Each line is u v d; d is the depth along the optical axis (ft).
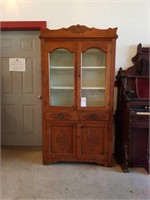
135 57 10.83
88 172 9.47
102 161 10.03
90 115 9.79
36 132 12.34
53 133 10.03
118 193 7.86
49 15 11.07
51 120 9.94
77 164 10.29
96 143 9.97
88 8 10.93
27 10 11.09
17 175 9.13
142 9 10.83
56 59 10.14
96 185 8.39
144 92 10.16
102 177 9.03
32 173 9.32
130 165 10.21
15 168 9.78
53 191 7.96
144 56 10.57
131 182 8.66
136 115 9.25
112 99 9.64
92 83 10.19
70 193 7.83
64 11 11.02
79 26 9.39
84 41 9.47
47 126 10.00
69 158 10.12
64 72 10.19
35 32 11.67
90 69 10.11
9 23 11.17
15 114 12.31
